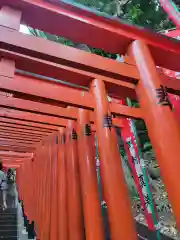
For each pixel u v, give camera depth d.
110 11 6.75
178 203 1.51
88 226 2.48
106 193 1.93
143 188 4.51
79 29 2.06
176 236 4.52
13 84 1.94
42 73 2.18
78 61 2.00
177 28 3.64
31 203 7.45
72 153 3.41
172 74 3.30
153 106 1.86
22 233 7.34
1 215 9.35
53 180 4.33
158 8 5.96
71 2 1.97
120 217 1.80
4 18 1.85
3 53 1.97
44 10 1.91
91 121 3.12
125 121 5.05
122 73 2.06
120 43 2.21
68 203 3.19
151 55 2.13
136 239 1.78
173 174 1.59
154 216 4.28
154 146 1.78
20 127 5.11
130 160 4.86
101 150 2.04
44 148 5.87
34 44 1.89
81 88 3.35
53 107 3.09
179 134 1.73
